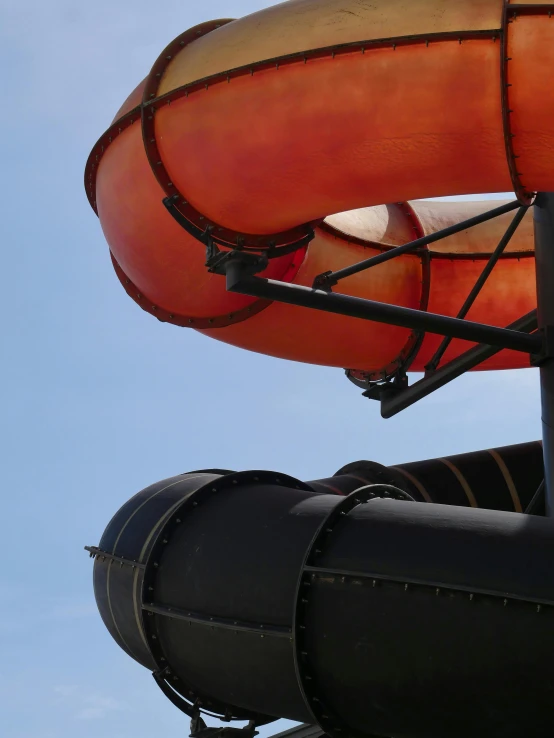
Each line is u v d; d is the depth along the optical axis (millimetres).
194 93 12273
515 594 10062
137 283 15250
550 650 9820
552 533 10586
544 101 10602
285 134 11664
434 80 10875
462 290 19359
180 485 15977
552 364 14523
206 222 12906
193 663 13406
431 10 10938
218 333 17047
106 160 14000
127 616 14695
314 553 11719
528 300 19312
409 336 18469
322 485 17359
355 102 11211
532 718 10047
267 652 12117
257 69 11672
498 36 10602
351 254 18188
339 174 11820
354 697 11320
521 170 11289
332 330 17688
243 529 13031
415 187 11883
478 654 10180
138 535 15125
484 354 16172
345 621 11148
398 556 11039
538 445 18625
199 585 13023
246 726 14719
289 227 13148
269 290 12734
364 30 11133
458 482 17969
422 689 10625
